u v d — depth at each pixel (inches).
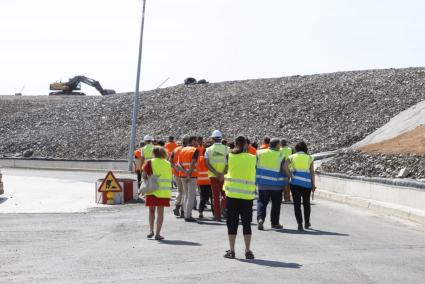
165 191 550.6
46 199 981.8
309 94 2401.6
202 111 2539.4
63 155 2337.6
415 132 1391.5
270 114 2279.8
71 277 378.3
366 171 1195.3
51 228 629.9
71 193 1093.8
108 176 908.6
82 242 532.4
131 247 503.5
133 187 940.0
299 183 628.7
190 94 2874.0
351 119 2012.8
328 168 1306.6
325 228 644.1
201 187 722.8
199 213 723.4
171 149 930.7
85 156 2277.3
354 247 505.4
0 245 514.0
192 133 2309.3
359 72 2652.6
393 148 1278.3
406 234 594.6
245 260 440.8
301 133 2015.3
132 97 3014.3
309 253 473.4
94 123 2716.5
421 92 2103.8
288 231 617.9
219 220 705.6
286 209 860.0
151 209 557.6
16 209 834.2
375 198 901.8
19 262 432.1
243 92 2687.0
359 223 691.4
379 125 1876.2
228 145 727.7
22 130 2832.2
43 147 2469.2
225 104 2554.1
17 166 2180.1
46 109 3117.6
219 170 696.4
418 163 1124.5
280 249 493.7
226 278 374.3
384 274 388.8
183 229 627.2
